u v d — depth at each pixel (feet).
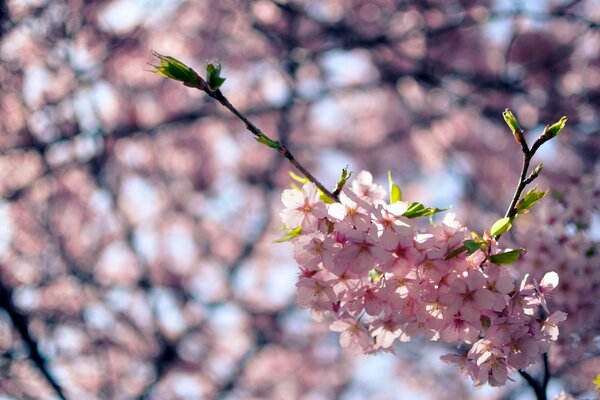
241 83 38.24
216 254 40.52
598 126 33.45
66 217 32.68
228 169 41.34
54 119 30.12
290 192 7.25
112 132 32.60
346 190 7.00
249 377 37.86
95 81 31.86
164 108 36.78
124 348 30.73
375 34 34.58
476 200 39.17
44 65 29.76
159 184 39.14
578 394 14.82
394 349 8.17
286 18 33.91
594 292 11.23
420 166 42.14
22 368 23.90
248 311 38.22
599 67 34.14
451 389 37.52
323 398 39.27
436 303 7.07
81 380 28.68
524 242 11.43
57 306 28.71
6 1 28.04
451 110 38.09
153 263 37.29
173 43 35.83
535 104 33.71
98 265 33.86
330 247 7.04
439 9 32.94
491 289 6.98
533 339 7.22
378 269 7.20
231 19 34.99
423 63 33.09
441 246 7.00
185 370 33.06
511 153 37.55
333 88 37.81
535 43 34.04
